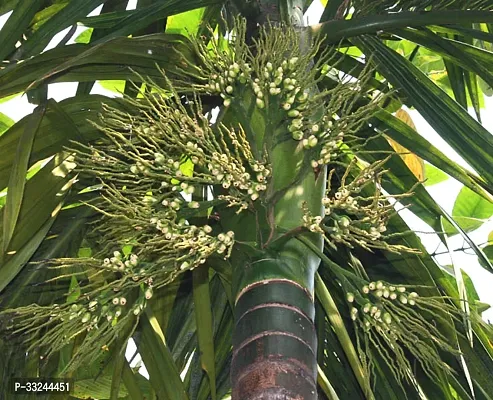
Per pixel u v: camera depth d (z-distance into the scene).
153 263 1.85
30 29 2.74
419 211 2.44
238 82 1.92
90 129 2.37
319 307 2.64
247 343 1.74
